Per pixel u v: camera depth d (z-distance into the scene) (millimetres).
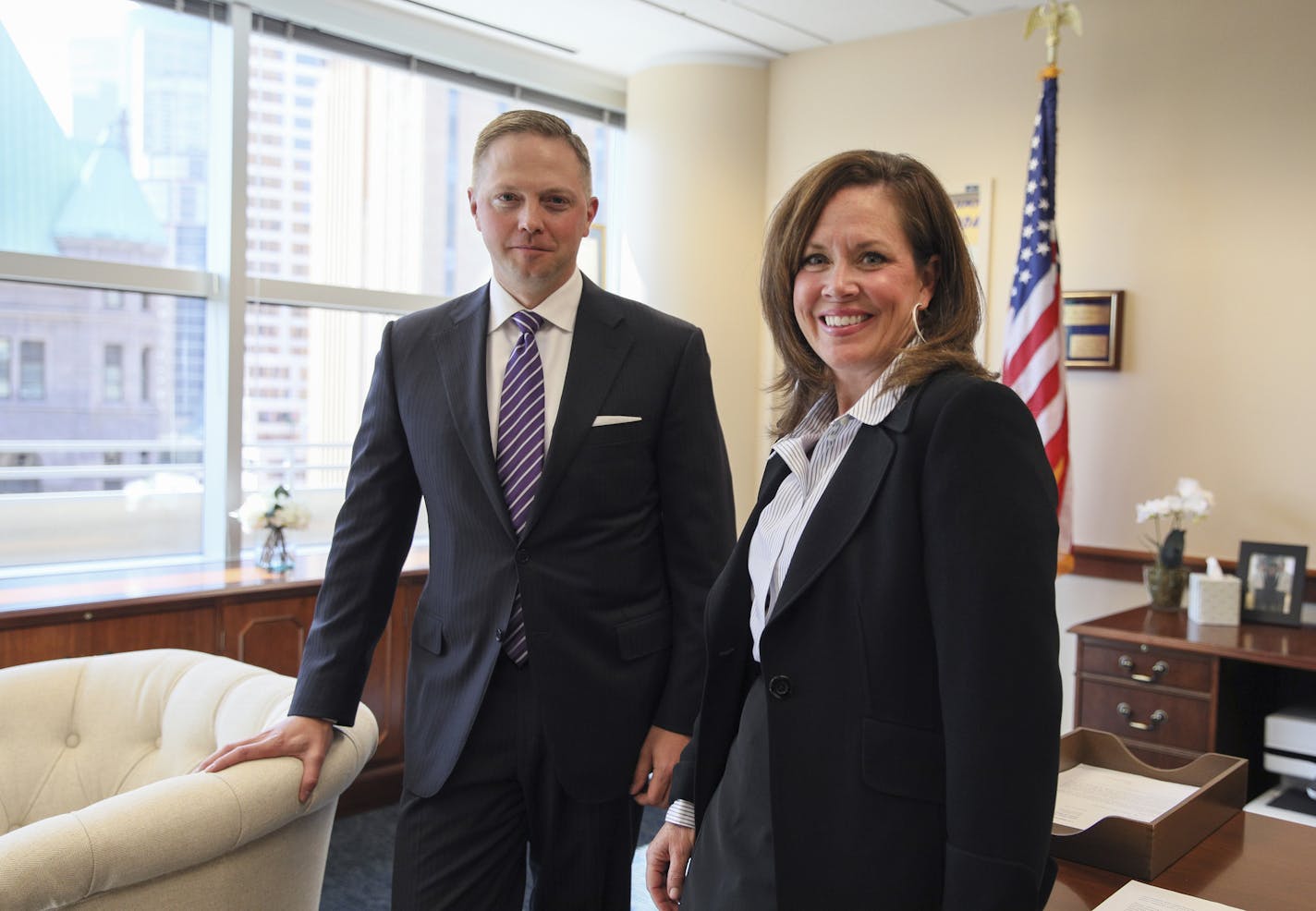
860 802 1082
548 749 1716
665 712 1793
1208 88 3871
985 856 977
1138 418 4031
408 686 1849
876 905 1065
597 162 5281
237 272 3936
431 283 5234
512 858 1777
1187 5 3904
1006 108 4359
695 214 4910
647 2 4262
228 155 3904
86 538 3807
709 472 1862
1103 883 1320
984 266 4414
